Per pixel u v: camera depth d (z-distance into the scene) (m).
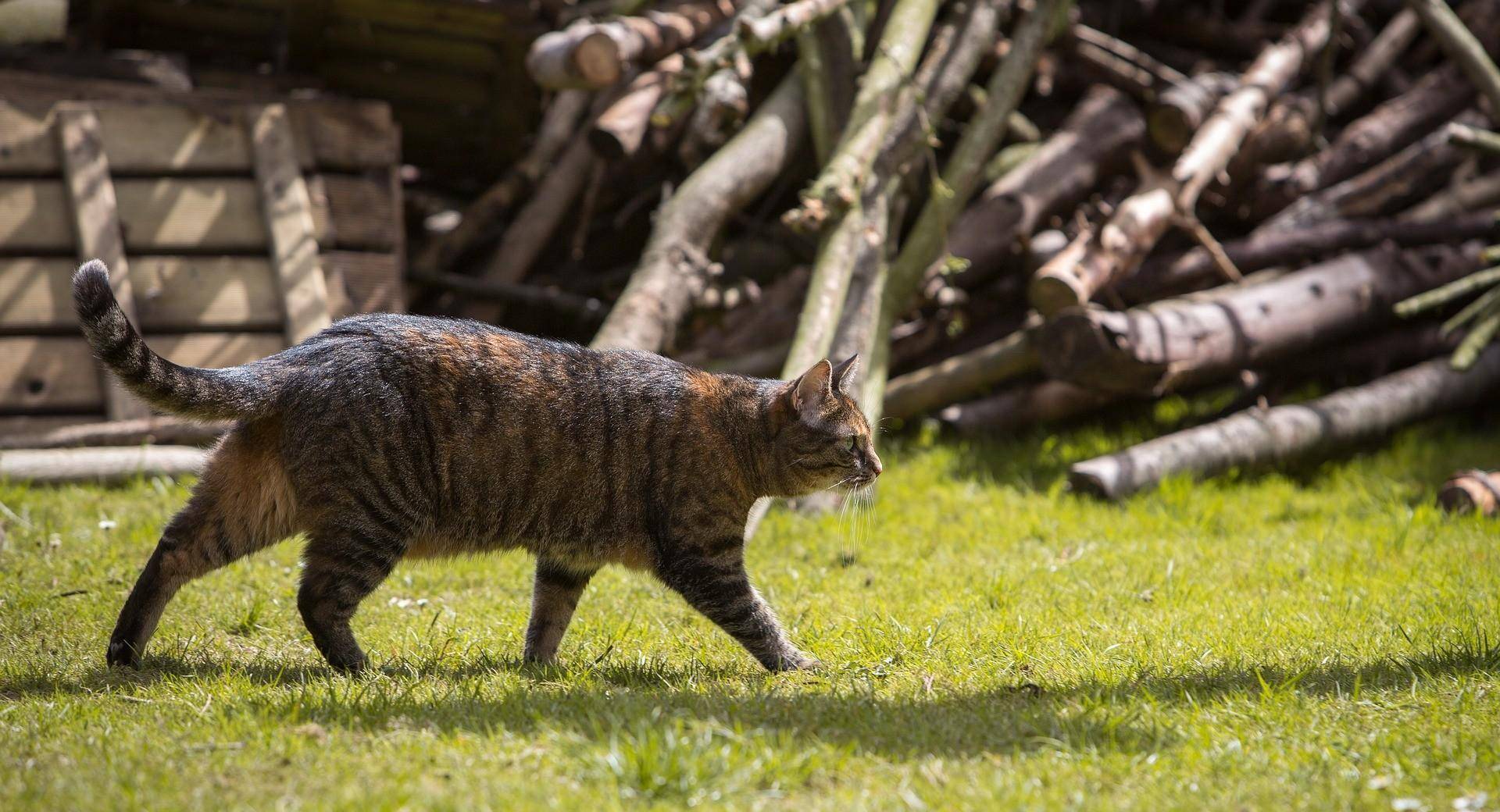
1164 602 8.23
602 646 7.31
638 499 6.78
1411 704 6.01
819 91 12.84
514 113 14.31
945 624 7.61
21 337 11.47
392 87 14.45
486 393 6.54
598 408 6.73
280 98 13.29
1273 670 6.57
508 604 8.17
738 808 4.66
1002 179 14.16
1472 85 15.70
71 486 10.46
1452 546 9.62
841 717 5.70
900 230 13.88
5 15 13.63
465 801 4.59
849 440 7.29
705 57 10.70
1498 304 11.87
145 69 13.47
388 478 6.35
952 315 13.59
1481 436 13.94
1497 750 5.36
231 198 12.39
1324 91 14.13
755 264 13.84
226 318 11.88
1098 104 14.73
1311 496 11.82
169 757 5.00
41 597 7.59
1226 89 13.98
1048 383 13.53
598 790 4.73
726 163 12.42
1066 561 9.41
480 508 6.62
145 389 6.03
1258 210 14.59
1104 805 4.74
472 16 12.83
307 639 7.25
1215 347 12.46
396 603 8.03
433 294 14.29
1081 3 16.12
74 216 11.77
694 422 6.88
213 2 13.59
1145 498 11.27
